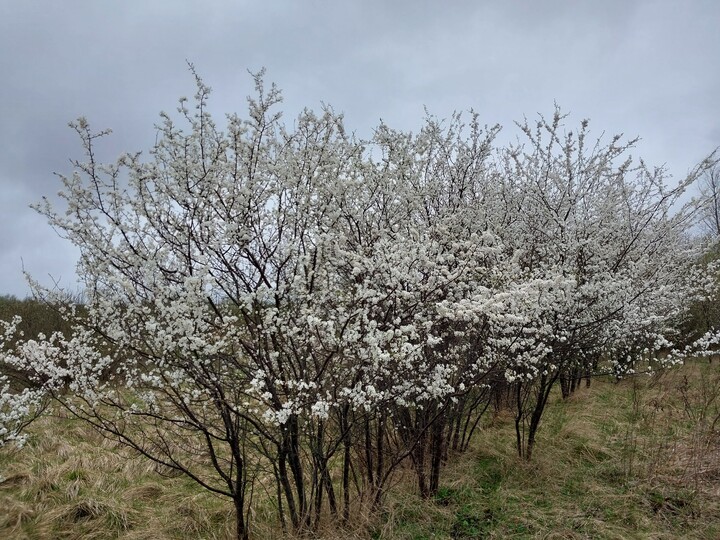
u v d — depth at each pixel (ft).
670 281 28.04
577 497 17.24
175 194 14.10
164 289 12.75
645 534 14.71
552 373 20.40
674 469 18.22
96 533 15.98
